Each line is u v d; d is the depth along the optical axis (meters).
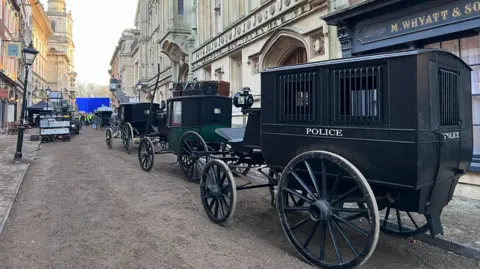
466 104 3.99
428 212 3.41
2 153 12.63
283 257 3.94
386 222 4.54
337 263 3.59
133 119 13.54
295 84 4.05
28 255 3.93
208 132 8.09
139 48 39.09
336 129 3.62
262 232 4.81
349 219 3.58
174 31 22.22
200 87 8.34
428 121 3.17
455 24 6.00
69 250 4.07
